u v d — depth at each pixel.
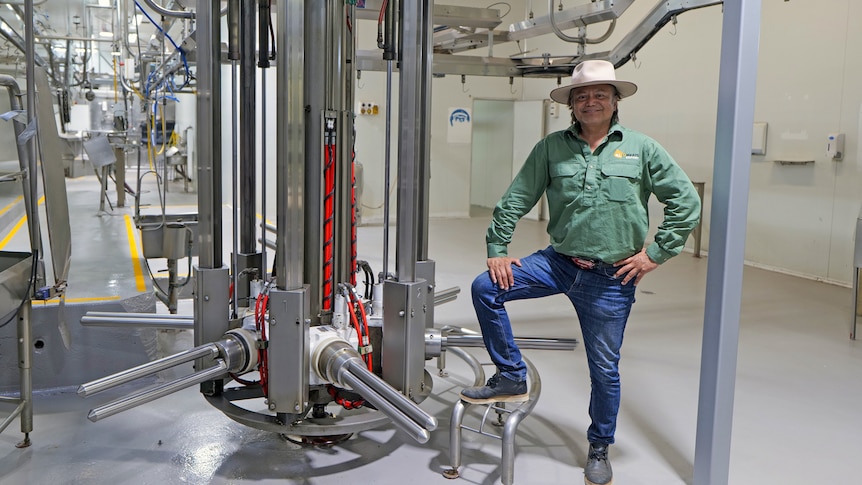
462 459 2.45
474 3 9.27
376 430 2.68
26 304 2.42
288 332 2.01
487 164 11.26
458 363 3.58
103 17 6.39
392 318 2.13
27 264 2.46
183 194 9.53
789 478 2.38
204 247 2.36
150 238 3.88
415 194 2.09
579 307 2.25
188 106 11.30
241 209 2.67
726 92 1.99
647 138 2.17
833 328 4.40
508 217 2.31
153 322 2.42
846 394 3.22
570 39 4.41
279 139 1.98
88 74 7.77
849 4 5.55
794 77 6.09
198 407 2.87
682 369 3.54
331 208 2.29
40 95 2.44
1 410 2.84
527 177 2.31
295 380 2.04
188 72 4.20
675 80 7.45
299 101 1.95
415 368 2.16
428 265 2.56
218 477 2.28
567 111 9.40
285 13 1.92
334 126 2.26
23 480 2.22
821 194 5.91
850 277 5.68
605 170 2.14
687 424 2.84
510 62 4.66
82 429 2.64
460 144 9.95
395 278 2.17
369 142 8.92
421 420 1.66
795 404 3.08
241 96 2.61
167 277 4.73
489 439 2.63
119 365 3.20
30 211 2.36
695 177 7.26
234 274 2.43
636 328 4.33
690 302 5.07
